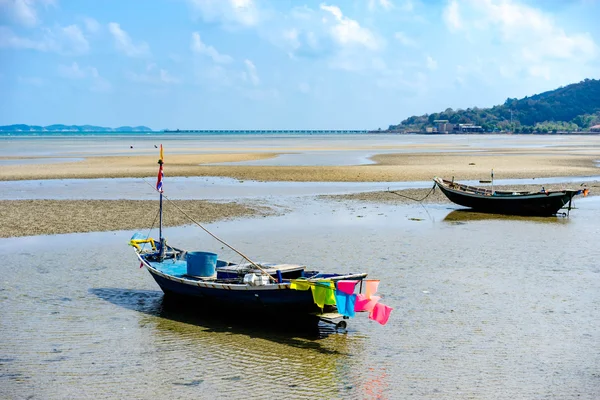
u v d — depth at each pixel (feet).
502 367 45.85
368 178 180.75
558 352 48.73
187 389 42.06
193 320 57.11
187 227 102.47
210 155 287.07
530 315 57.52
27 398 40.70
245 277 55.88
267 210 120.06
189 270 61.72
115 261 78.89
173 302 62.59
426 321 55.88
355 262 77.87
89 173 187.83
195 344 50.70
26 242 89.56
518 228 105.81
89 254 82.53
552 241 93.40
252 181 171.53
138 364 46.37
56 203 124.16
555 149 387.75
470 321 55.83
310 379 43.70
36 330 53.57
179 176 183.11
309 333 53.62
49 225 101.71
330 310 53.57
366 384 42.93
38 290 65.72
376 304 50.80
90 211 115.03
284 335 53.11
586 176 195.00
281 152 325.21
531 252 84.89
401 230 101.40
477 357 47.70
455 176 189.57
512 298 62.75
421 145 465.47
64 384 42.80
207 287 57.00
